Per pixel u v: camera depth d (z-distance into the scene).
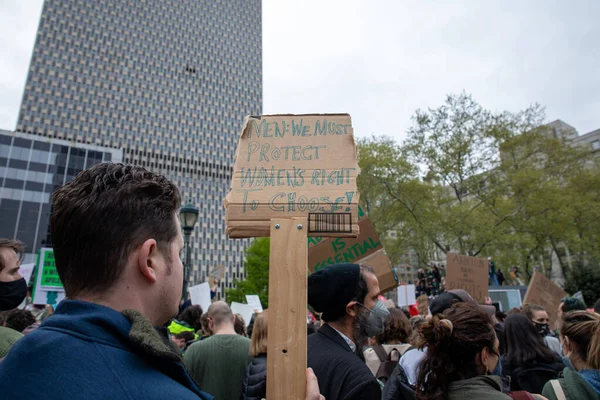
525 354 3.41
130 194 1.07
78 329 0.89
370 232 4.15
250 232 1.79
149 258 1.08
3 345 2.49
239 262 112.12
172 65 126.38
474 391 1.88
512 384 3.47
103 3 122.19
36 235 59.16
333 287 2.33
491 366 2.14
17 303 2.70
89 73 112.56
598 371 2.54
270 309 1.62
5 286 2.62
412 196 24.75
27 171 61.00
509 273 26.36
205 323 4.86
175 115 120.88
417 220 24.86
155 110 118.56
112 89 114.38
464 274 7.22
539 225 22.77
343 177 1.88
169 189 1.19
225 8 143.50
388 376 3.42
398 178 25.05
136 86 118.38
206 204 115.25
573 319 2.94
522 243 23.59
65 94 107.31
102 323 0.91
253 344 3.40
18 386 0.80
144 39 125.00
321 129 2.01
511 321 3.58
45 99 104.31
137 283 1.05
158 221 1.11
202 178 117.75
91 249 1.02
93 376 0.82
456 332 2.02
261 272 43.12
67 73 109.50
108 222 1.03
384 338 3.80
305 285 1.64
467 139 24.44
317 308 2.39
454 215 23.39
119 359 0.87
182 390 0.91
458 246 25.17
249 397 2.91
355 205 1.80
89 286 1.03
